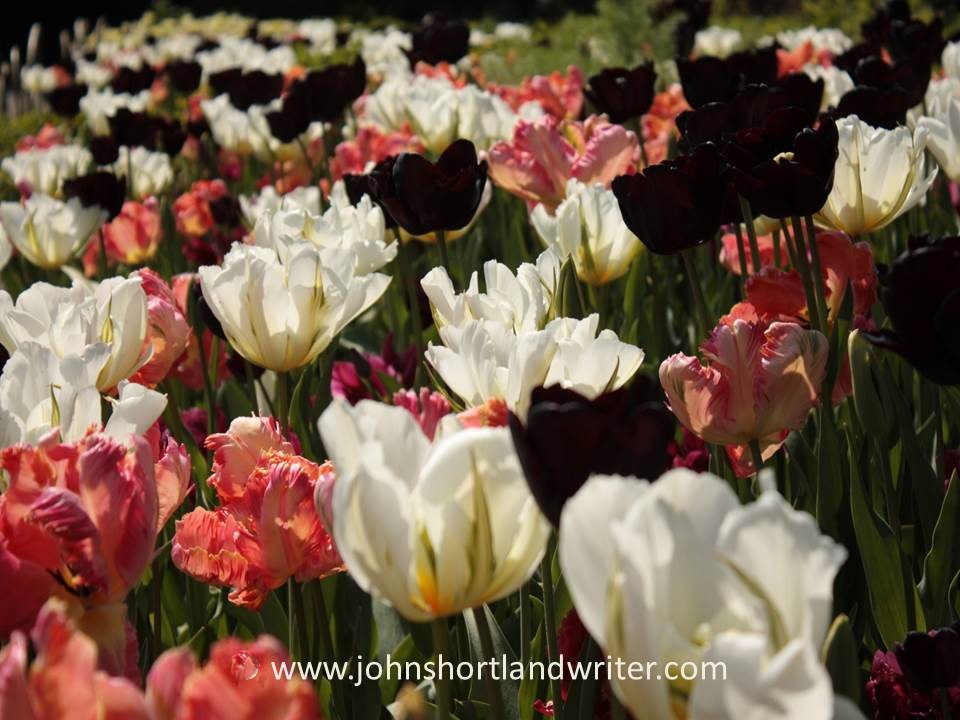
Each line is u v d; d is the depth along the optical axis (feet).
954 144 9.28
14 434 5.31
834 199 8.48
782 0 51.16
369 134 17.92
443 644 3.95
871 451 7.79
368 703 5.98
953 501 6.31
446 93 15.34
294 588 5.91
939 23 15.34
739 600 2.92
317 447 8.36
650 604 2.85
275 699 2.80
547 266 7.93
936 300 4.77
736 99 9.44
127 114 17.56
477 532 3.71
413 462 3.76
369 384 10.51
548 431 3.56
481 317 7.13
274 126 15.78
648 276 12.46
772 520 2.85
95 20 81.51
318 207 13.35
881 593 6.12
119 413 5.23
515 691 6.02
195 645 6.66
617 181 7.70
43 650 2.73
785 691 2.65
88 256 16.03
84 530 4.17
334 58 38.04
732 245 10.91
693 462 7.70
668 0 26.68
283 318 7.27
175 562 5.65
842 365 7.56
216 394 11.25
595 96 12.75
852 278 7.82
